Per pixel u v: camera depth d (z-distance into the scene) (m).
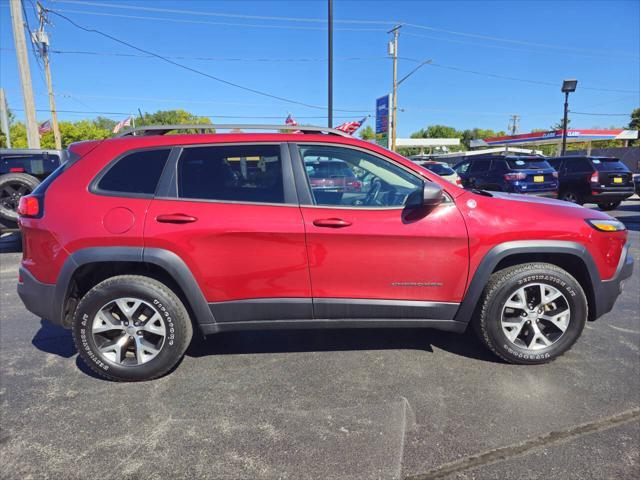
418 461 2.35
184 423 2.70
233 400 2.95
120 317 3.18
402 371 3.31
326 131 3.32
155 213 3.00
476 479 2.21
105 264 3.17
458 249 3.09
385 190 3.17
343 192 3.13
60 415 2.80
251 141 3.15
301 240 3.03
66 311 3.15
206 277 3.05
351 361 3.48
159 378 3.26
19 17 14.12
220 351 3.70
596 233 3.20
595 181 12.58
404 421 2.69
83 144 3.24
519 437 2.52
